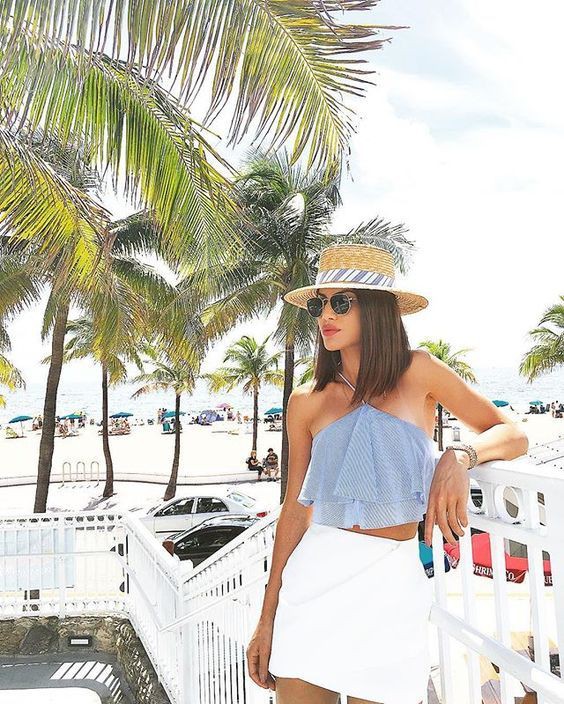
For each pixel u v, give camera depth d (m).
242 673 4.04
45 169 5.26
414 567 1.75
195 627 5.41
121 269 18.38
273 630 1.91
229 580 4.41
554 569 1.43
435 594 2.00
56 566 9.25
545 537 1.47
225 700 4.46
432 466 1.73
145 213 5.51
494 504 1.71
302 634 1.74
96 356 20.73
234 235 5.36
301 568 1.79
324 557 1.74
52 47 3.14
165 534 17.05
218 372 43.44
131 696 7.41
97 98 4.18
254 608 3.80
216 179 4.76
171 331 18.62
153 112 4.45
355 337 1.83
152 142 4.56
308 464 1.98
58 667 8.39
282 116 3.25
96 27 2.72
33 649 8.84
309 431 1.97
